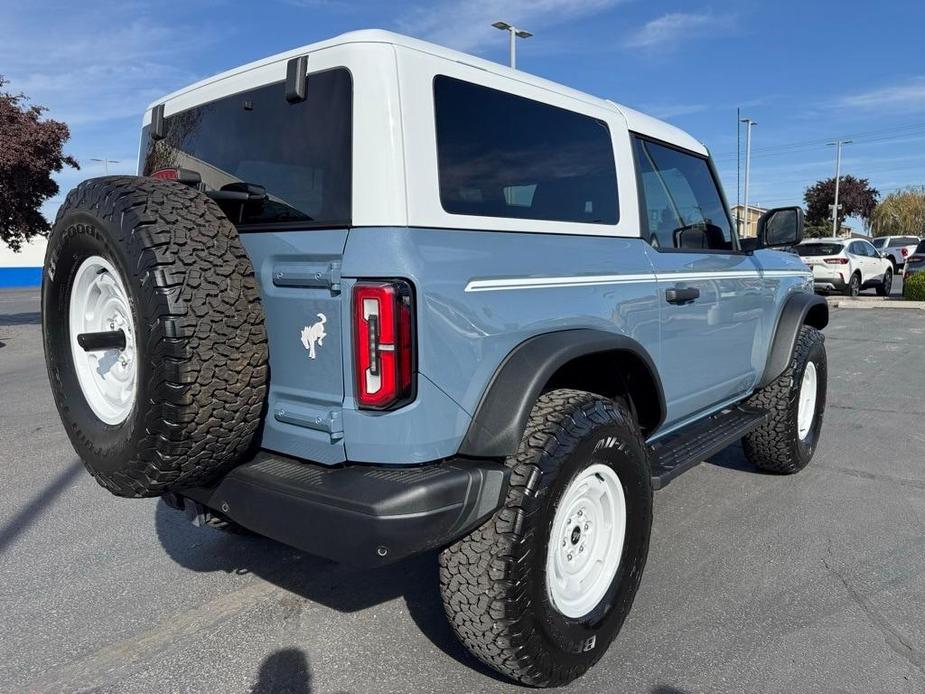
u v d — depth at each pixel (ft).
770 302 15.44
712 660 9.32
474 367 7.85
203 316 7.25
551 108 9.66
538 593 7.98
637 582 9.66
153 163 11.02
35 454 19.25
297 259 7.88
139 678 9.10
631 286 10.52
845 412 23.03
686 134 13.55
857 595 10.99
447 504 7.26
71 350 9.07
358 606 10.91
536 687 8.56
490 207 8.41
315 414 7.72
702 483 16.19
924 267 65.62
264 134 8.60
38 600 11.12
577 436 8.34
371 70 7.49
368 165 7.39
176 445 7.37
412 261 7.25
